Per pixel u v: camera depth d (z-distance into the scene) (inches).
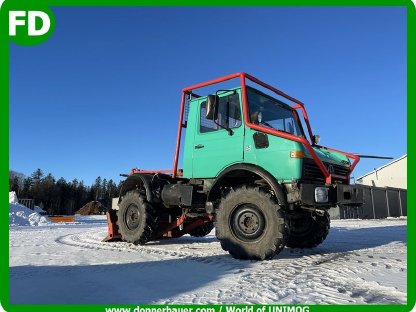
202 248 255.0
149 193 262.5
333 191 208.7
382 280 138.9
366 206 992.9
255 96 231.5
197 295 120.6
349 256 204.7
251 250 194.7
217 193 224.5
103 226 608.1
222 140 226.8
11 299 117.0
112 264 180.9
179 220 272.2
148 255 215.5
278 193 196.4
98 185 3440.0
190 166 241.4
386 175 1279.5
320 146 257.3
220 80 233.6
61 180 3097.9
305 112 273.6
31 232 429.1
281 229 191.0
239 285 133.3
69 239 327.6
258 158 209.8
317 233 251.1
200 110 243.9
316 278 144.1
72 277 148.3
